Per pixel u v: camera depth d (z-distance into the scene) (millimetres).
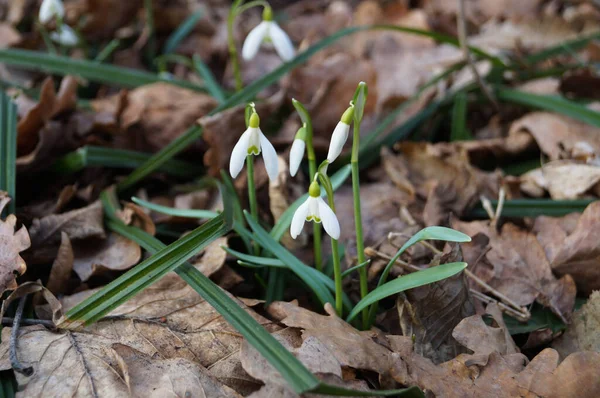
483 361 561
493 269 633
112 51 1009
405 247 557
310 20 1245
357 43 1069
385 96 879
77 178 716
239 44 1092
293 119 753
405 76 923
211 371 556
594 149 717
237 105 713
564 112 732
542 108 757
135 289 551
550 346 597
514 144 745
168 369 548
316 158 744
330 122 766
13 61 755
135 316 577
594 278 627
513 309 615
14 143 654
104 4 973
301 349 546
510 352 576
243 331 532
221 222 575
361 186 716
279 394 531
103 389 537
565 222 661
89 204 684
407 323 578
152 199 709
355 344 560
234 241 656
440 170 717
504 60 908
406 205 691
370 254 624
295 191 688
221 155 697
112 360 550
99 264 619
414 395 529
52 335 561
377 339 570
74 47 982
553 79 844
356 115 544
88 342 558
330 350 553
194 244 563
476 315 580
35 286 576
